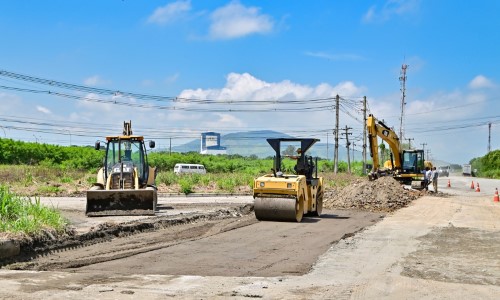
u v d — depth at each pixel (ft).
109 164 71.72
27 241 39.70
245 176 148.15
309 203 68.69
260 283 30.91
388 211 83.05
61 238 43.42
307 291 29.12
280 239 49.21
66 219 54.19
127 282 30.55
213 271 34.35
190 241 47.19
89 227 49.98
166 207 78.13
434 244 47.57
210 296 27.53
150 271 33.94
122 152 72.38
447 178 282.56
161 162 241.14
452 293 29.12
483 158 336.90
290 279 32.30
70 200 87.10
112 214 61.98
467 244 47.70
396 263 38.14
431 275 34.01
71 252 40.68
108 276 32.19
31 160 190.49
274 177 64.80
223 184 125.49
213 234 51.98
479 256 41.42
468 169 348.79
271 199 62.75
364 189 98.07
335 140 207.21
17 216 45.78
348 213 78.18
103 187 69.92
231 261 37.93
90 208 61.93
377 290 29.58
